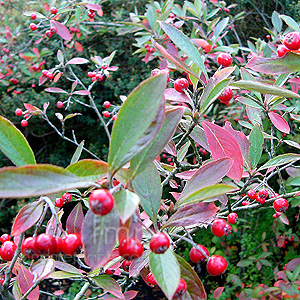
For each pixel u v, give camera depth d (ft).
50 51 3.07
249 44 2.03
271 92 0.70
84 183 0.52
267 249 2.76
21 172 0.48
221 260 0.62
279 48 0.79
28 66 3.14
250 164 0.89
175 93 0.78
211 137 0.76
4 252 0.71
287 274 1.82
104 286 0.86
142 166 0.59
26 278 0.82
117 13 3.35
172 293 0.55
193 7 2.22
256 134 0.88
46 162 4.13
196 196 0.63
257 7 3.29
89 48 3.71
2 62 3.05
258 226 2.89
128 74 3.80
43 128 3.93
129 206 0.49
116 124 0.52
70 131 4.13
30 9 3.55
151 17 2.03
